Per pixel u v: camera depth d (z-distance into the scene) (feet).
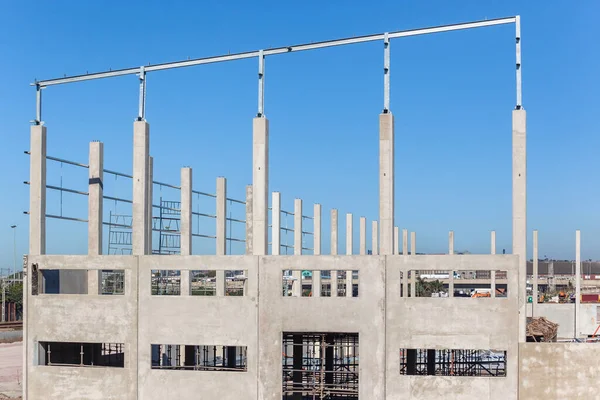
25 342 86.33
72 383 84.84
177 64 91.71
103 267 85.05
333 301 79.77
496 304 76.84
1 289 258.78
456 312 77.46
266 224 86.74
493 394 76.48
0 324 209.46
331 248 155.12
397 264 78.64
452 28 83.05
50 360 91.20
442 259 77.66
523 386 77.10
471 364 105.29
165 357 112.78
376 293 78.84
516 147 80.07
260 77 88.38
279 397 80.33
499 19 81.51
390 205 82.84
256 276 81.51
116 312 84.43
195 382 82.23
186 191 104.94
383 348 78.48
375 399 78.23
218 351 133.28
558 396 76.74
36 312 86.17
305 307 80.28
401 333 78.28
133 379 83.51
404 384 77.87
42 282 87.56
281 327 80.69
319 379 95.66
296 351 97.25
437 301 77.82
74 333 85.35
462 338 77.30
